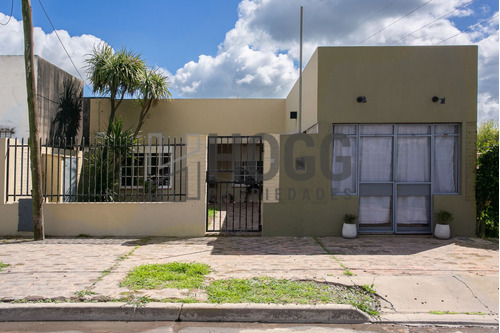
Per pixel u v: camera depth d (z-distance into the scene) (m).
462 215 8.73
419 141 8.90
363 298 4.92
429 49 8.77
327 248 7.54
